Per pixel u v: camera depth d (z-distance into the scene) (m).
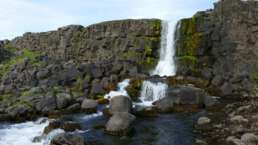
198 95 44.44
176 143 30.06
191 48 60.78
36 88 55.47
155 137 32.09
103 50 74.81
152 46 67.88
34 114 45.16
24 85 63.03
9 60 82.94
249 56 51.97
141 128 35.16
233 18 54.59
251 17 52.88
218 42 56.78
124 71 62.53
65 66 65.69
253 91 48.12
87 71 62.03
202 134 32.16
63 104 47.34
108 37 74.69
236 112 38.59
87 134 33.81
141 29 70.50
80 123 38.84
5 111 45.91
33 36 87.50
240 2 54.12
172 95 45.16
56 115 44.25
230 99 46.72
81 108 46.38
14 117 43.69
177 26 65.31
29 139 33.88
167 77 57.00
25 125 40.41
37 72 64.75
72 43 80.06
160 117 39.88
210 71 55.34
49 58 76.94
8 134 35.81
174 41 65.31
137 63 66.69
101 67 62.12
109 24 75.12
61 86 59.72
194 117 39.00
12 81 64.75
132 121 35.53
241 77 50.44
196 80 53.59
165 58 66.69
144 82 53.94
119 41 72.75
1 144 32.06
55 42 82.62
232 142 28.53
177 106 43.84
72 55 79.25
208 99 44.09
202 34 59.34
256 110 38.62
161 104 44.03
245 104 42.34
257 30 52.22
